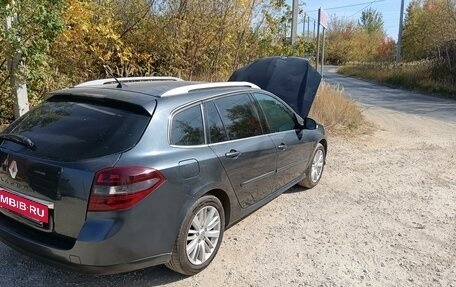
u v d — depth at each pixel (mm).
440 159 7793
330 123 10078
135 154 2830
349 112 10969
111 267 2732
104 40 8141
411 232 4406
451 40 23484
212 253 3480
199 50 10172
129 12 9000
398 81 28031
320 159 5773
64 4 6438
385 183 6141
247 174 3869
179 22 9539
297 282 3326
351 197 5434
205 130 3449
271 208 4891
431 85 23469
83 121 3041
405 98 20297
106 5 8398
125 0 9016
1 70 6434
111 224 2670
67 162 2762
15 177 2971
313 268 3553
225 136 3656
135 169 2744
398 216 4844
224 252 3756
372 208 5066
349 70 44969
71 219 2727
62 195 2730
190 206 3133
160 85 3648
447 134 10586
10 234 2982
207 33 10055
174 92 3357
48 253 2787
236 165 3662
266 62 7938
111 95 3193
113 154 2783
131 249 2768
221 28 10227
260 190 4180
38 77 6410
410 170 6934
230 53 11062
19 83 6230
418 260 3787
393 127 11539
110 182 2660
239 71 8047
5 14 5484
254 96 4320
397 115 14211
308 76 7668
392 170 6895
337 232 4305
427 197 5570
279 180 4566
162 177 2873
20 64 6125
